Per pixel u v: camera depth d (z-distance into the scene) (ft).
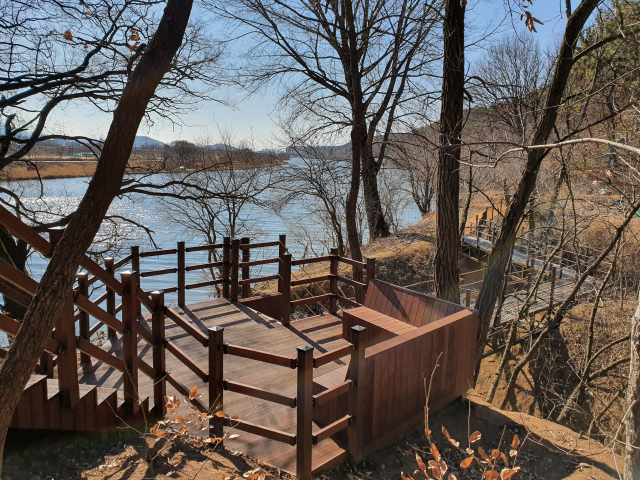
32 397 10.97
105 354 12.24
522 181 27.35
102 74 32.30
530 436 16.57
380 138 67.77
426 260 59.52
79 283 17.10
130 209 95.61
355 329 12.70
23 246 35.04
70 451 11.98
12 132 32.83
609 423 32.83
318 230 77.15
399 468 13.58
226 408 15.06
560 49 25.14
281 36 51.83
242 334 21.85
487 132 55.77
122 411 13.09
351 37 47.14
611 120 31.07
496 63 76.02
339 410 14.06
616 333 37.22
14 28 26.27
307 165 58.29
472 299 49.98
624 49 30.91
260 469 11.39
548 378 37.22
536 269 48.03
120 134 7.82
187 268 24.81
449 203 26.58
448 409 17.63
